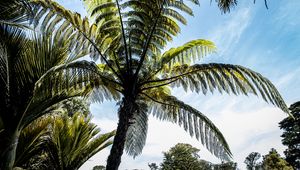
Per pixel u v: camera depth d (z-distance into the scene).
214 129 5.33
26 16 5.06
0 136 4.48
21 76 4.93
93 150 7.87
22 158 6.52
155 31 5.56
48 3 4.92
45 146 7.38
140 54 5.38
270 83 4.30
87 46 5.40
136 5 5.43
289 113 4.28
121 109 4.60
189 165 30.33
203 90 5.06
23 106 4.79
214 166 36.69
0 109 4.56
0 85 4.68
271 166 26.59
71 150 7.49
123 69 5.16
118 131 4.39
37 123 6.68
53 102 5.43
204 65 4.89
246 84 4.73
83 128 7.62
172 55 5.22
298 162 41.28
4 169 4.26
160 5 5.32
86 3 5.96
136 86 4.98
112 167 4.10
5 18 4.80
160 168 31.56
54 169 7.36
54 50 5.32
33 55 5.13
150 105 6.23
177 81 5.50
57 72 4.40
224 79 4.87
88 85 5.93
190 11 5.34
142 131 6.34
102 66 6.27
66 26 5.25
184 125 5.59
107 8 5.71
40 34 5.27
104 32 5.44
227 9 3.50
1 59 4.82
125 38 5.44
